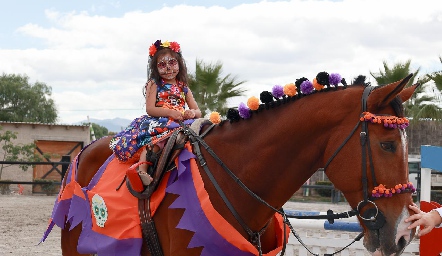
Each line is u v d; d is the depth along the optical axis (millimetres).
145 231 2764
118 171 3076
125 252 2781
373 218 2264
